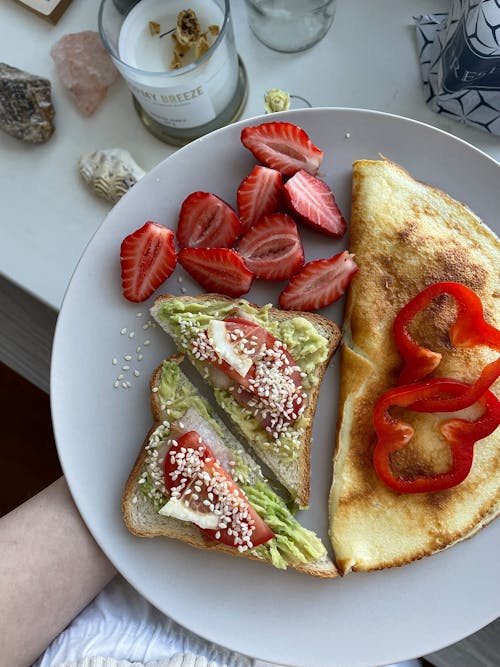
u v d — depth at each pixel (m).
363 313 0.31
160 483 0.30
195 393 0.32
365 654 0.30
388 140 0.33
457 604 0.30
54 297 0.37
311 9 0.35
